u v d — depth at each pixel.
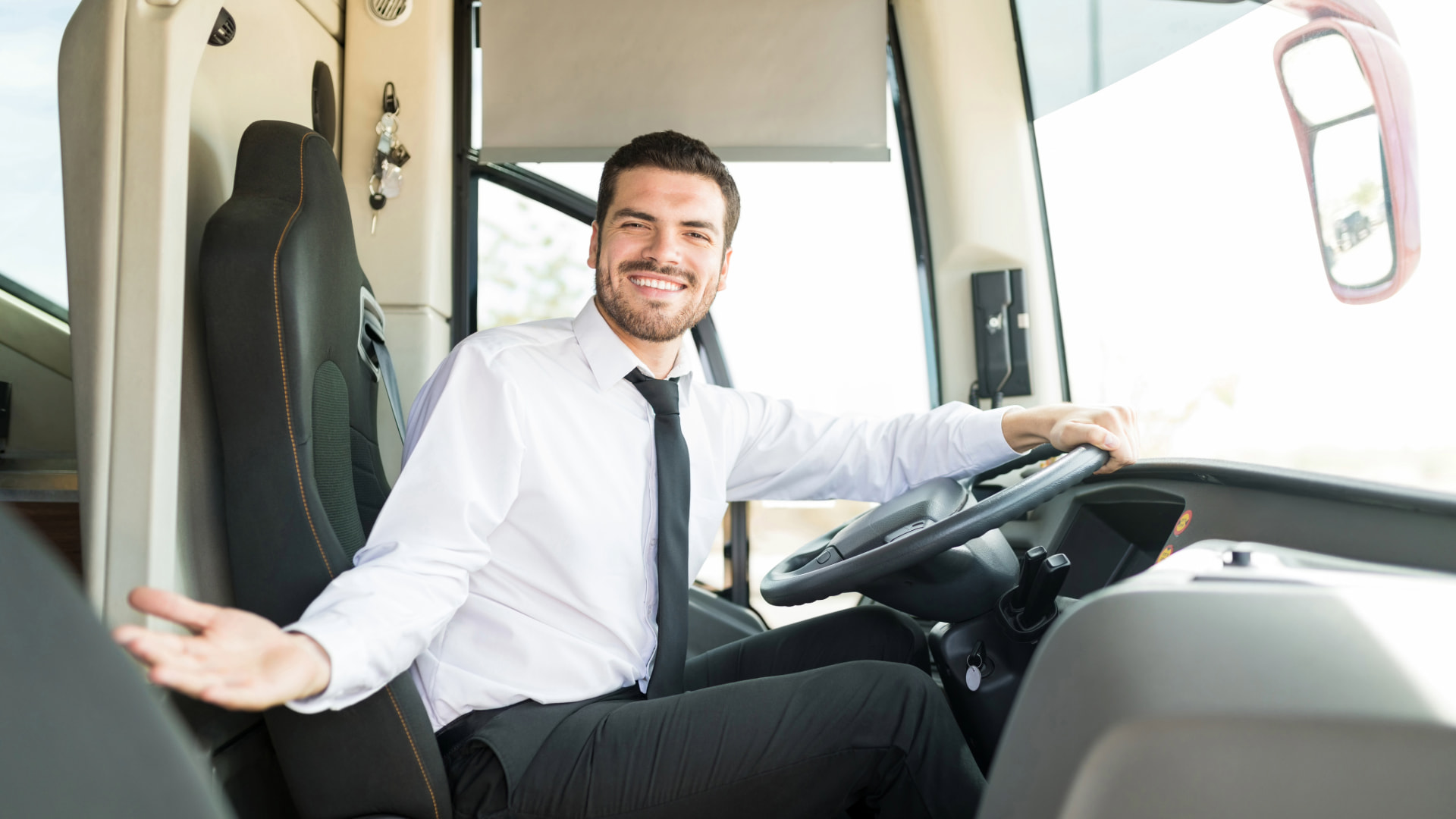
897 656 1.55
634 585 1.39
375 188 2.43
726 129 2.67
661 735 1.17
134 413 1.14
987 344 2.57
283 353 1.15
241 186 1.28
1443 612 0.66
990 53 2.53
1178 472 1.53
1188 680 0.66
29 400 2.47
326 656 0.95
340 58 2.41
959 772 1.17
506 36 2.66
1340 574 0.77
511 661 1.28
